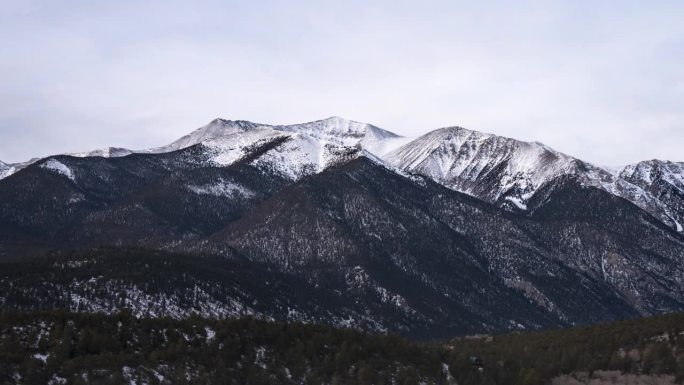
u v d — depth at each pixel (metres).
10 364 184.62
